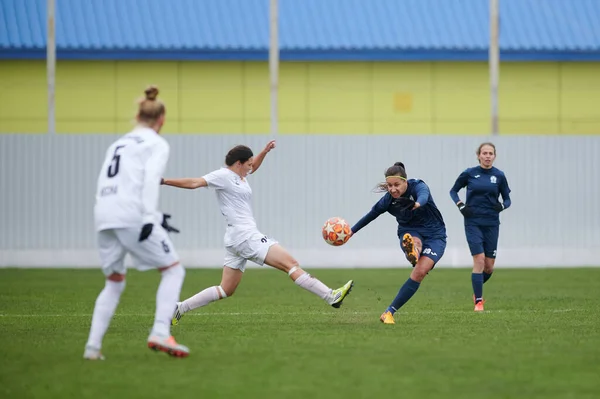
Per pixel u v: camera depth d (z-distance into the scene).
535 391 23.11
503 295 53.19
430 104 91.75
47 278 66.00
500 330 34.75
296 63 91.25
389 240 79.44
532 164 79.75
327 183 79.12
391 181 36.50
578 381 24.34
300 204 79.00
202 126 90.50
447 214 79.12
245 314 42.66
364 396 22.44
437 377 24.83
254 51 89.88
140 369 25.94
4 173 77.38
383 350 29.38
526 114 92.50
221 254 78.56
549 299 50.47
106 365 26.58
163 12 91.94
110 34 89.62
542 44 91.69
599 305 46.81
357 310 44.69
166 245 26.55
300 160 78.94
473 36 92.25
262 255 35.97
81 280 64.25
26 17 89.81
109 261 26.67
